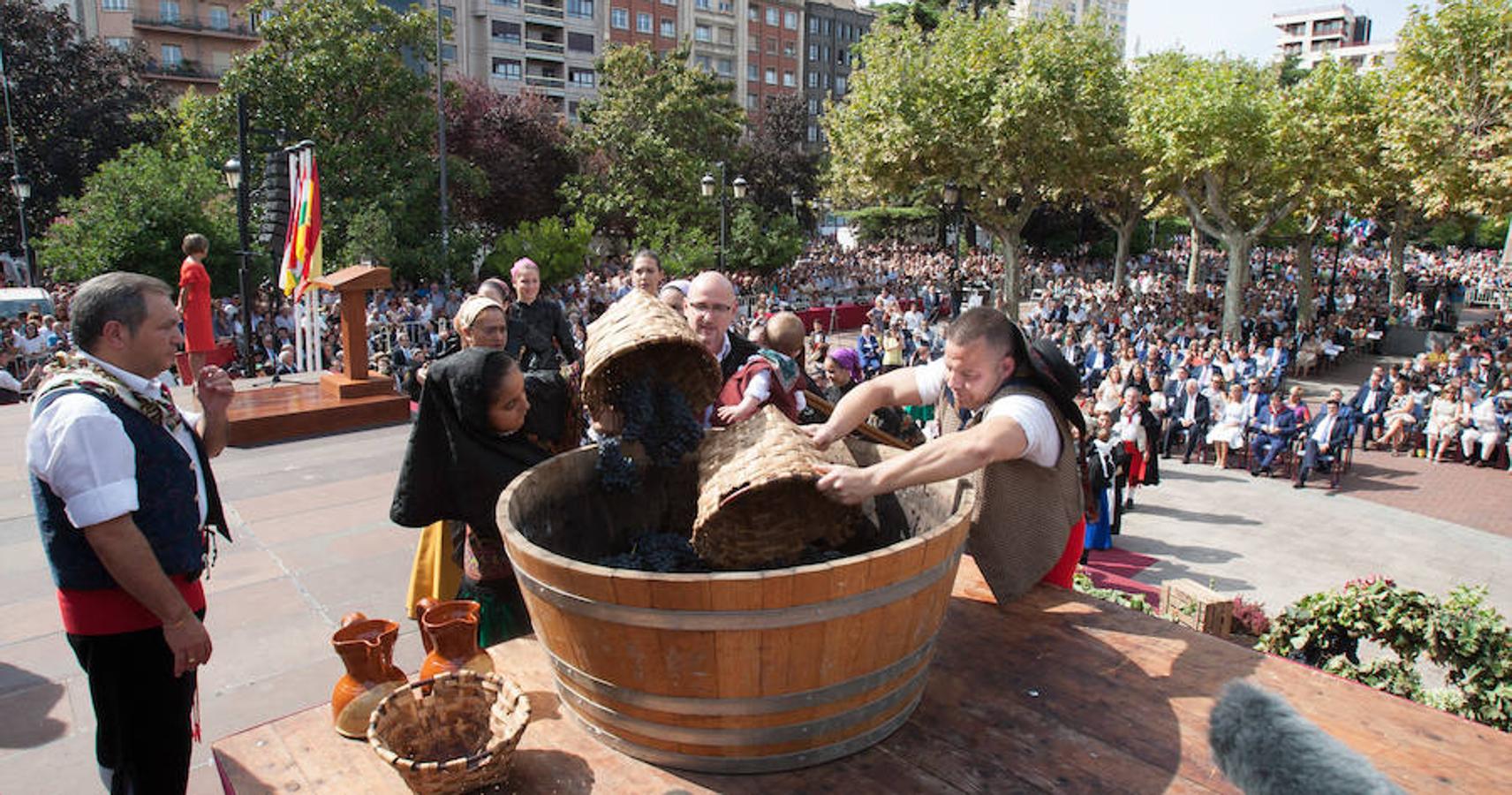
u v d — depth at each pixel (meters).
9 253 32.22
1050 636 2.38
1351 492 12.84
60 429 2.04
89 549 2.19
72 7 47.09
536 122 37.94
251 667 3.81
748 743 1.75
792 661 1.68
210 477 2.57
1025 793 1.72
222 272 22.94
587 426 3.59
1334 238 43.38
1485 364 16.23
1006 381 2.28
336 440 7.70
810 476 1.92
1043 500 2.34
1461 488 13.04
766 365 3.06
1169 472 13.91
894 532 2.42
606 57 39.59
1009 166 21.25
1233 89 20.45
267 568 4.84
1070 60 20.78
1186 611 5.52
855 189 24.11
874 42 22.69
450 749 1.96
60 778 3.08
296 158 10.09
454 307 21.77
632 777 1.79
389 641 2.24
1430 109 16.62
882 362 20.83
